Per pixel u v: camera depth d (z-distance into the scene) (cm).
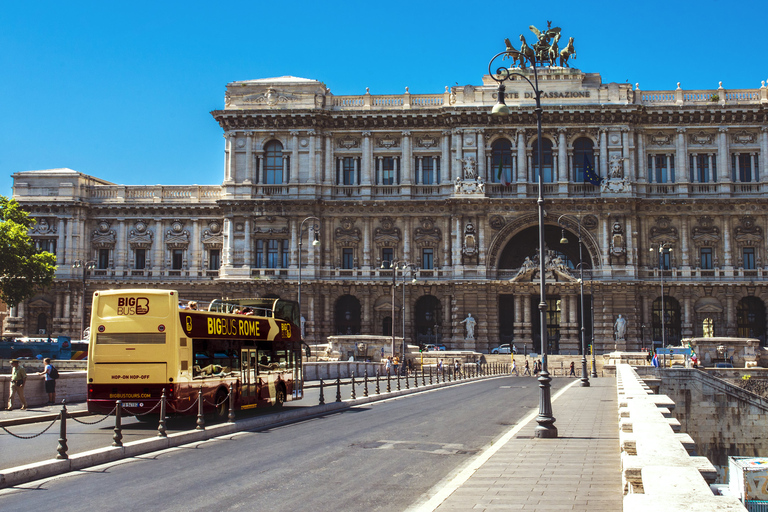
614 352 9062
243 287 10438
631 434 1839
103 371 3369
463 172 10244
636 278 9969
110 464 2456
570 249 10638
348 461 2497
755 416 6725
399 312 10369
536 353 10306
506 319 10550
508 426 3453
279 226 10538
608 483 2064
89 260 11225
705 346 8719
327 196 10525
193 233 11175
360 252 10500
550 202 9994
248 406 3897
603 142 10119
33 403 4356
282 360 4412
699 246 10106
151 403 3306
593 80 10606
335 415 4019
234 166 10662
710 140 10269
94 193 11356
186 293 11025
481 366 8794
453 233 10238
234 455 2631
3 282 9519
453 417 3841
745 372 7500
